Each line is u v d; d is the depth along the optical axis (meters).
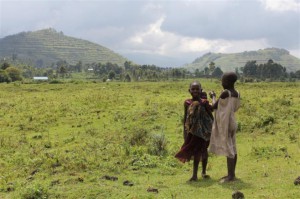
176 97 29.86
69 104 26.52
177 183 8.23
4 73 79.56
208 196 6.94
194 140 8.12
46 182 8.88
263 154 10.95
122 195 7.31
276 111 19.19
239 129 15.64
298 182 7.24
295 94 28.59
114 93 34.47
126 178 9.12
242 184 7.61
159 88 42.47
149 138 13.75
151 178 9.06
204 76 145.25
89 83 55.03
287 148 11.73
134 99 28.75
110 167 10.22
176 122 18.36
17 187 8.71
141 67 166.88
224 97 7.83
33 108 25.56
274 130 15.26
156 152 11.80
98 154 11.92
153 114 20.48
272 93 30.70
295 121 16.56
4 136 17.06
